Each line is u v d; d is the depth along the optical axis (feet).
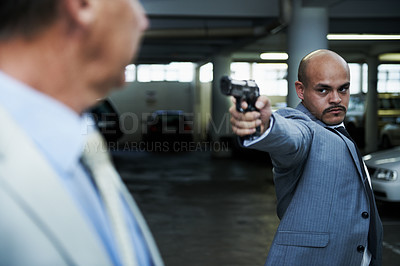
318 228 5.47
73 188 1.70
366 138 63.82
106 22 1.83
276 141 4.46
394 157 23.53
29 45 1.73
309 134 5.43
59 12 1.73
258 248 17.04
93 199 1.80
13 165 1.52
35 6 1.69
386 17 34.32
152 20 42.01
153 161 49.55
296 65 29.19
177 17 35.68
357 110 64.85
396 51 58.90
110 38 1.85
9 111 1.62
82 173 1.82
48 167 1.58
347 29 44.55
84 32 1.79
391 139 62.18
